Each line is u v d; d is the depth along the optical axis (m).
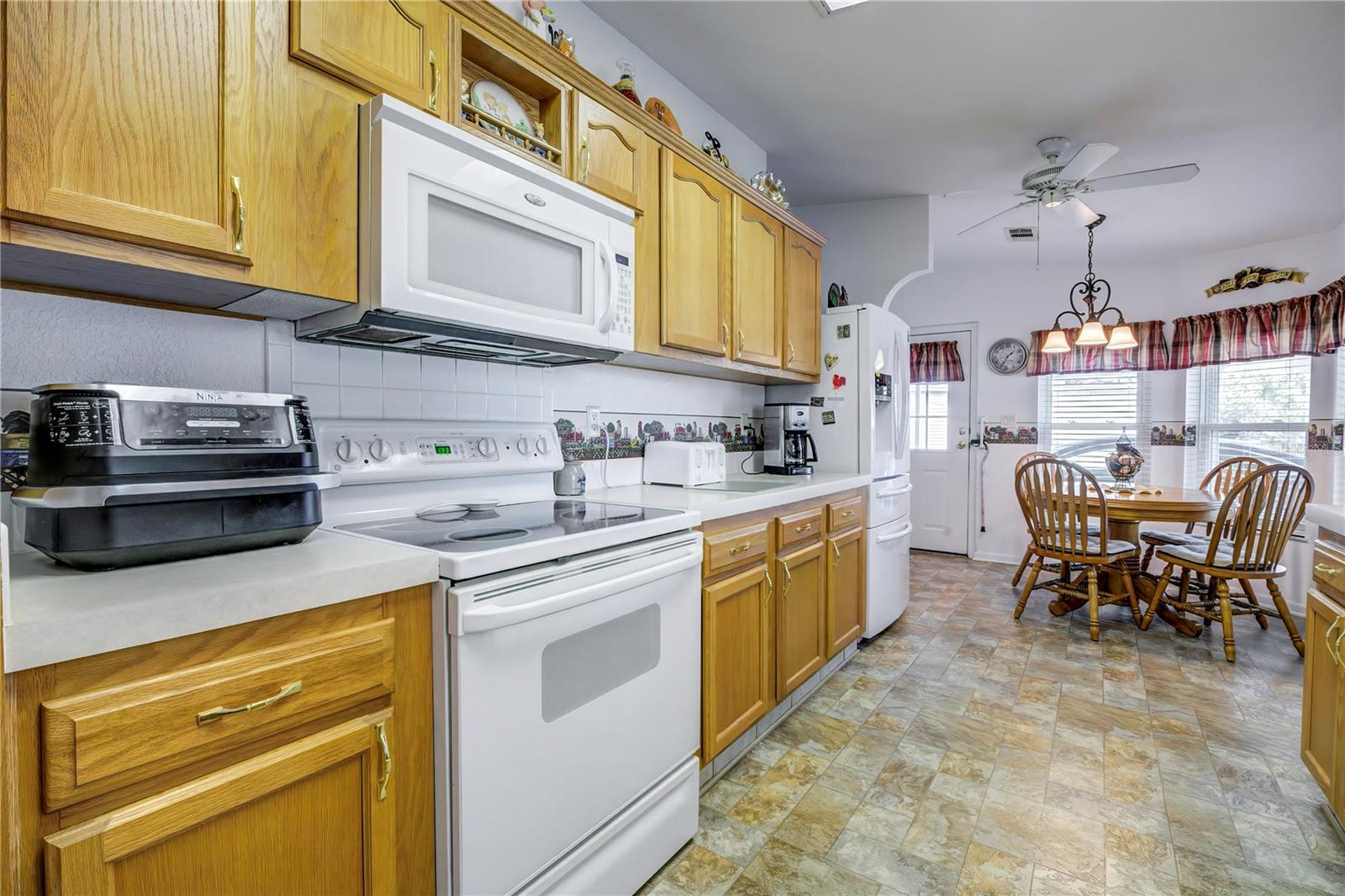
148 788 0.74
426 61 1.31
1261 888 1.43
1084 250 4.42
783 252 2.71
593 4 2.01
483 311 1.33
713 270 2.21
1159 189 3.22
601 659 1.33
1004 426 5.09
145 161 0.92
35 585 0.80
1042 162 3.07
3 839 0.64
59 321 1.08
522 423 1.86
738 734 1.88
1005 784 1.85
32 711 0.66
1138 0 1.89
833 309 3.11
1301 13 1.92
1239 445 4.16
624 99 1.78
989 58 2.23
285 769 0.85
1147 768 1.93
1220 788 1.83
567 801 1.24
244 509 1.02
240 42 1.03
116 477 0.88
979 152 2.99
